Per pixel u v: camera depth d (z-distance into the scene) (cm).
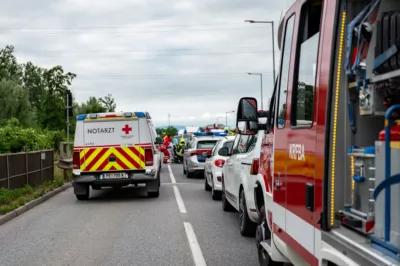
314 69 367
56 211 1234
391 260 245
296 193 395
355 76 312
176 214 1143
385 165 258
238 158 955
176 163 3444
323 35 344
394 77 266
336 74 320
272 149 550
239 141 1023
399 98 281
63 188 1764
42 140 2367
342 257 288
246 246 807
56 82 4247
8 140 2119
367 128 318
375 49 286
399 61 262
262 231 596
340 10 320
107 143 1411
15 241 873
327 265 318
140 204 1329
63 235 918
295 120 420
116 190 1736
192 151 2094
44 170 1834
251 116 581
